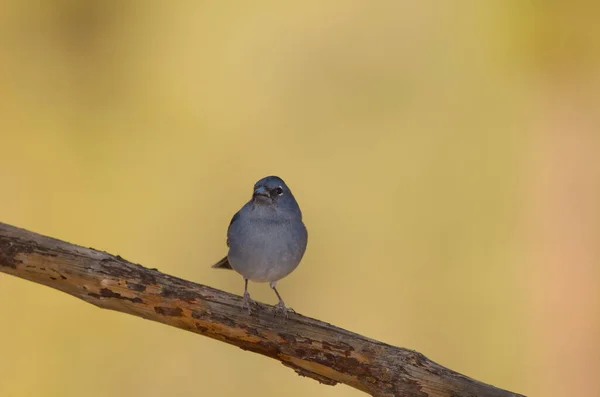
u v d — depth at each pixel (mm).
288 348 7902
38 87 14695
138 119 14820
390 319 13578
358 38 15148
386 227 14297
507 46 15008
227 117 14844
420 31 15172
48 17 14922
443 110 14984
